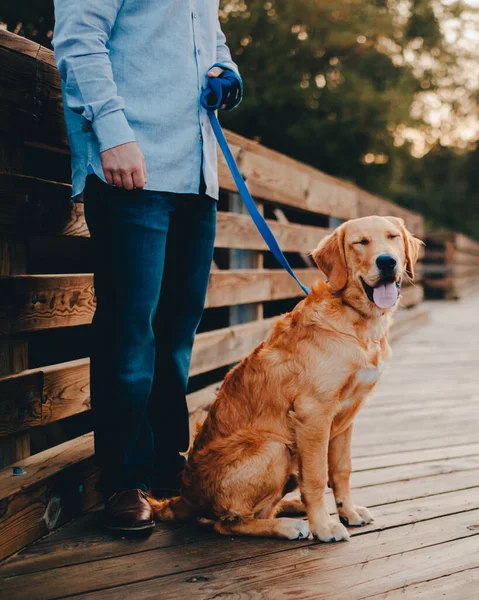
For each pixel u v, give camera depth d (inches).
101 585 71.6
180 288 94.0
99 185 80.4
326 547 82.6
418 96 778.2
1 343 82.0
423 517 93.0
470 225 1184.8
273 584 72.2
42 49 86.2
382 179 697.0
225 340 149.2
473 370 235.3
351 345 85.7
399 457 125.4
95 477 96.6
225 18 569.3
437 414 165.8
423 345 301.4
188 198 87.7
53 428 130.6
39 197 86.2
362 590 70.9
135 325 82.9
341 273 90.2
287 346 89.2
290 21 579.2
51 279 89.7
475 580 73.4
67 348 161.3
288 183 184.7
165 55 81.7
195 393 139.0
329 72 619.8
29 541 82.0
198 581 72.9
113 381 83.3
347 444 91.6
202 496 87.3
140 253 81.3
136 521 84.7
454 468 118.0
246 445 86.6
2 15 380.8
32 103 84.2
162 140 81.6
